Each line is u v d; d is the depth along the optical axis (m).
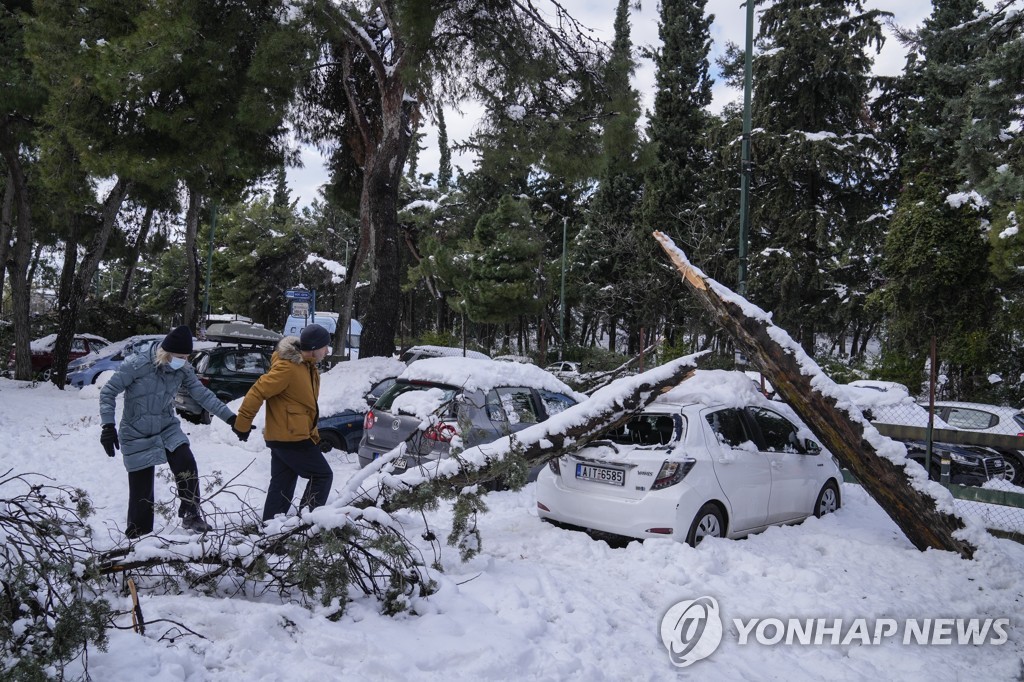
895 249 21.22
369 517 4.38
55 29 14.96
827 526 7.21
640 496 6.06
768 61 25.08
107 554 3.87
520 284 26.70
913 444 11.39
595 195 41.25
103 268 71.56
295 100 16.47
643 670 3.89
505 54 14.41
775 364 6.70
